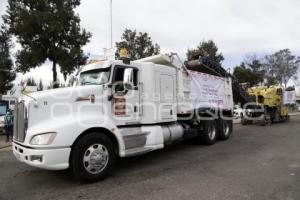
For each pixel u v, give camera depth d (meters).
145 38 34.28
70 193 5.38
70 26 23.00
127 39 34.12
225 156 8.38
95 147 6.03
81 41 23.59
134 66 7.29
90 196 5.19
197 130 10.21
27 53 22.22
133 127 7.18
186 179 6.06
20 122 5.93
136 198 5.02
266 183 5.68
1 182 6.20
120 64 6.96
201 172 6.60
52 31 21.77
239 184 5.64
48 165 5.43
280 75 68.56
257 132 14.62
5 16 23.03
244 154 8.63
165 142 8.17
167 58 8.59
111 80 6.73
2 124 17.38
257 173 6.43
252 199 4.84
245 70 44.34
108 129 6.30
